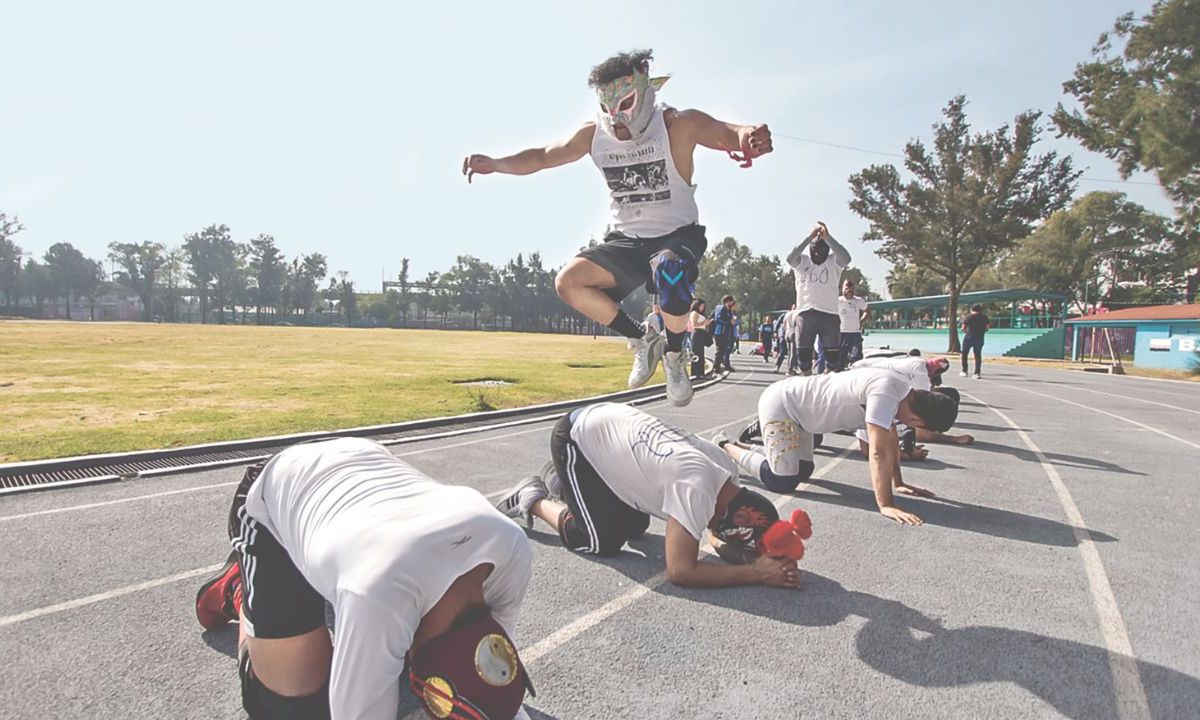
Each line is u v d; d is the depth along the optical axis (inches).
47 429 272.1
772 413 197.3
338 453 78.8
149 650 104.0
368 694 60.8
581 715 87.4
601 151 134.4
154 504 180.1
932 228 1493.6
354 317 4279.0
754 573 127.5
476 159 142.8
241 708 89.1
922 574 137.4
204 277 4239.7
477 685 60.2
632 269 135.5
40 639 106.7
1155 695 93.2
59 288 4163.4
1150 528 168.2
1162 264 2283.5
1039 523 171.6
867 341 1973.4
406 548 61.4
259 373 548.1
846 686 95.1
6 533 155.7
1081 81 880.3
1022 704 90.7
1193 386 683.4
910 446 246.8
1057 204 1429.6
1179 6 748.6
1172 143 775.1
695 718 87.0
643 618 116.5
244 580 77.7
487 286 4261.8
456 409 351.6
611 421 138.6
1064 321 1350.9
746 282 3395.7
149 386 437.4
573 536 146.9
